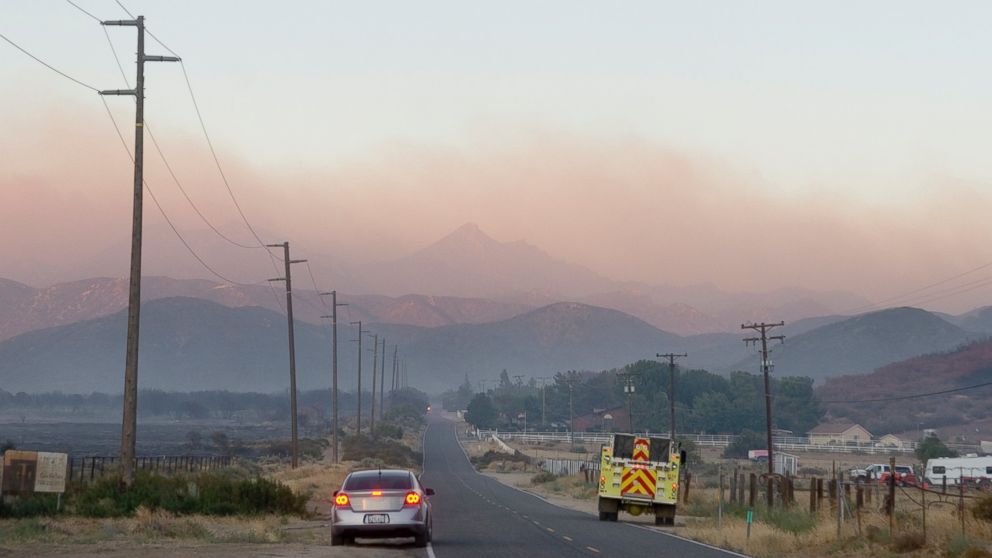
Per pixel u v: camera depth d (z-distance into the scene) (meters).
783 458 165.75
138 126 62.62
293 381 122.00
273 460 172.75
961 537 43.78
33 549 40.47
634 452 67.38
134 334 61.62
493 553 42.66
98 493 59.75
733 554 44.31
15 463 57.72
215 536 48.03
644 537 53.34
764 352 118.19
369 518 42.88
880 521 52.84
